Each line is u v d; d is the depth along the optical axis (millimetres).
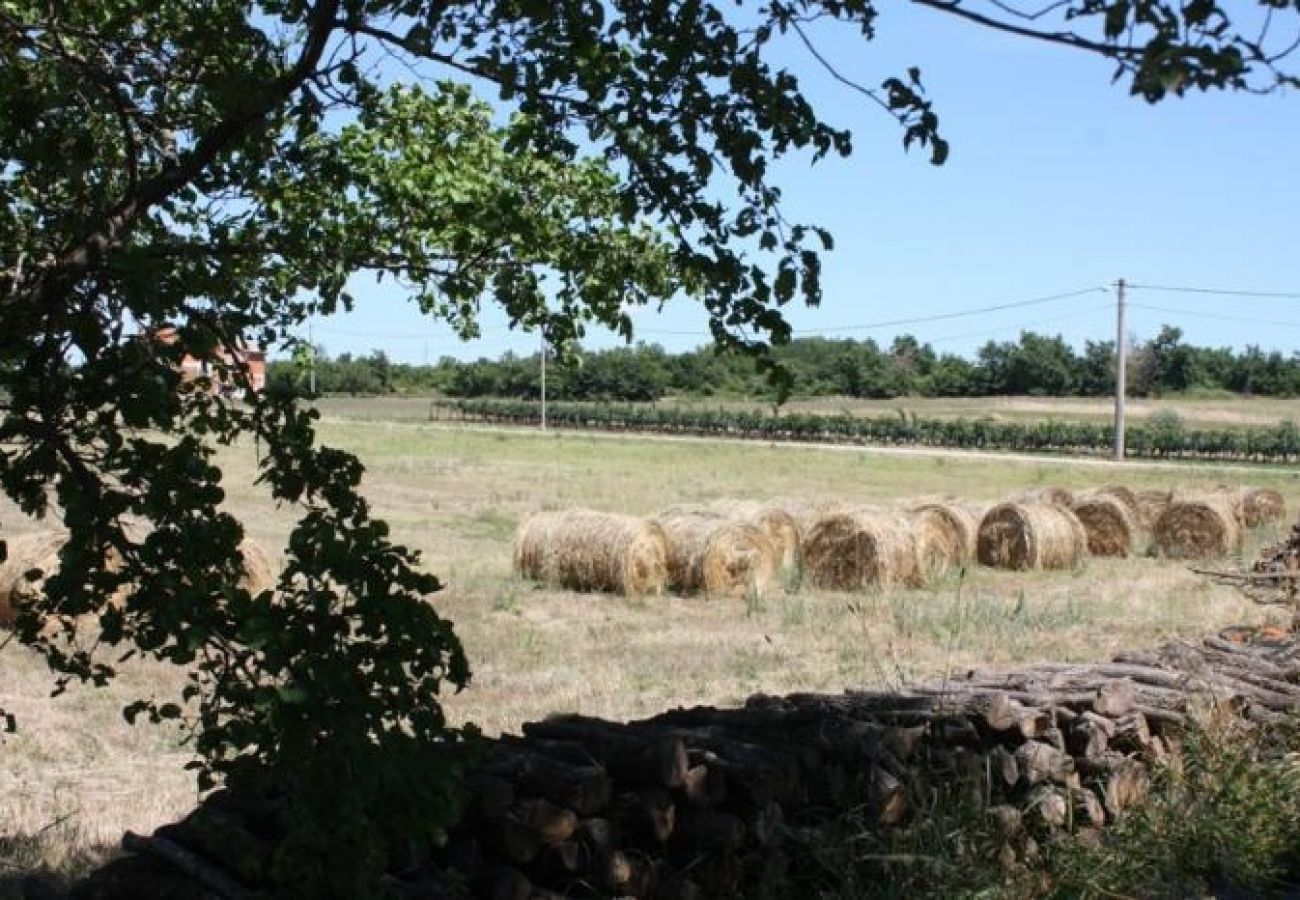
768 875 4809
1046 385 107062
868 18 3561
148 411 3135
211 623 3078
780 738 5180
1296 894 5965
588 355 103312
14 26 3658
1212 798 6273
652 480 40656
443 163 4781
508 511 29766
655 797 4551
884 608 16172
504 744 4777
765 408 90938
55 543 12375
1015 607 15828
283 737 2891
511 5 3783
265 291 4652
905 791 5219
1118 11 2367
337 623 3053
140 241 4090
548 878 4363
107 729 8930
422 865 4133
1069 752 6227
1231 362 108188
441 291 5094
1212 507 24438
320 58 3695
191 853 4012
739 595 17984
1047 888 5402
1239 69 2275
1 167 3619
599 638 13641
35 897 4492
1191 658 7441
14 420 3191
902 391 107688
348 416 81375
